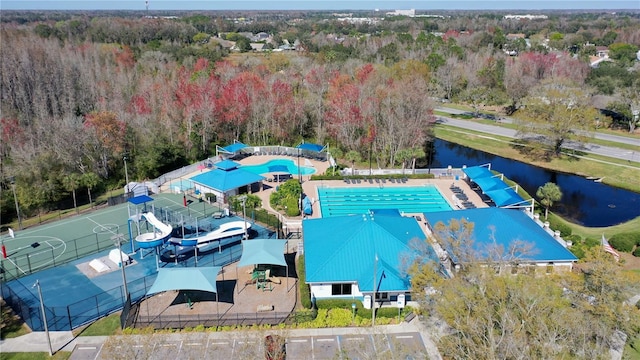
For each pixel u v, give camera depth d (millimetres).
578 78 139875
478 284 33438
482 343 29703
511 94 131875
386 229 47906
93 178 70125
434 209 67000
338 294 44625
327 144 91750
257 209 63781
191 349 37375
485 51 182500
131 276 48656
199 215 63781
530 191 79688
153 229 56250
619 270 36031
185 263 50906
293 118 102875
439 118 128125
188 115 91938
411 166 90812
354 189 74375
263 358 34500
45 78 116188
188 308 42719
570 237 55781
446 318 31797
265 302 43625
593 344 32156
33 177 67688
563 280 36156
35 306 43500
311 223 52812
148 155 81938
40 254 53812
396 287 41719
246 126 101562
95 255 53312
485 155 100812
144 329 39094
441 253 48250
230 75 123375
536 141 100438
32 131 86188
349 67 142375
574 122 90938
